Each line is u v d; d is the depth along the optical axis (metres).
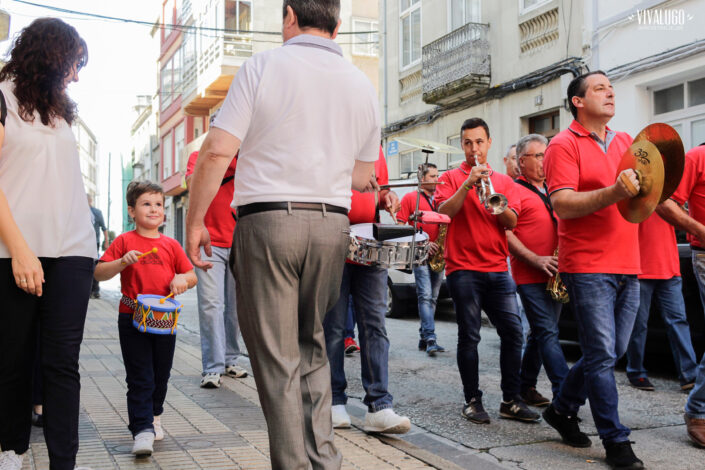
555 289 4.47
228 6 25.70
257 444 3.82
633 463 3.58
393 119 19.28
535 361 5.13
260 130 2.45
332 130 2.50
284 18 2.64
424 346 7.79
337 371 4.34
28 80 2.75
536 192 4.96
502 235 4.57
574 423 4.09
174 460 3.52
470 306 4.57
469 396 4.67
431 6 17.38
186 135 33.16
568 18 13.08
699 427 4.07
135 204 3.86
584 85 3.86
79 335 2.84
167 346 3.81
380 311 4.20
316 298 2.52
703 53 10.33
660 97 11.50
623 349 3.92
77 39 2.87
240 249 2.47
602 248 3.74
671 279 5.73
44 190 2.78
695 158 4.31
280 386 2.40
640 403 5.21
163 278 3.85
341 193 2.54
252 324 2.45
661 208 4.21
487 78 15.26
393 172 19.22
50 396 2.76
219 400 4.98
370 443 3.96
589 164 3.83
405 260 3.58
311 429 2.50
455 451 3.99
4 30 7.27
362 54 26.14
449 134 16.84
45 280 2.80
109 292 17.61
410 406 5.12
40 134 2.78
